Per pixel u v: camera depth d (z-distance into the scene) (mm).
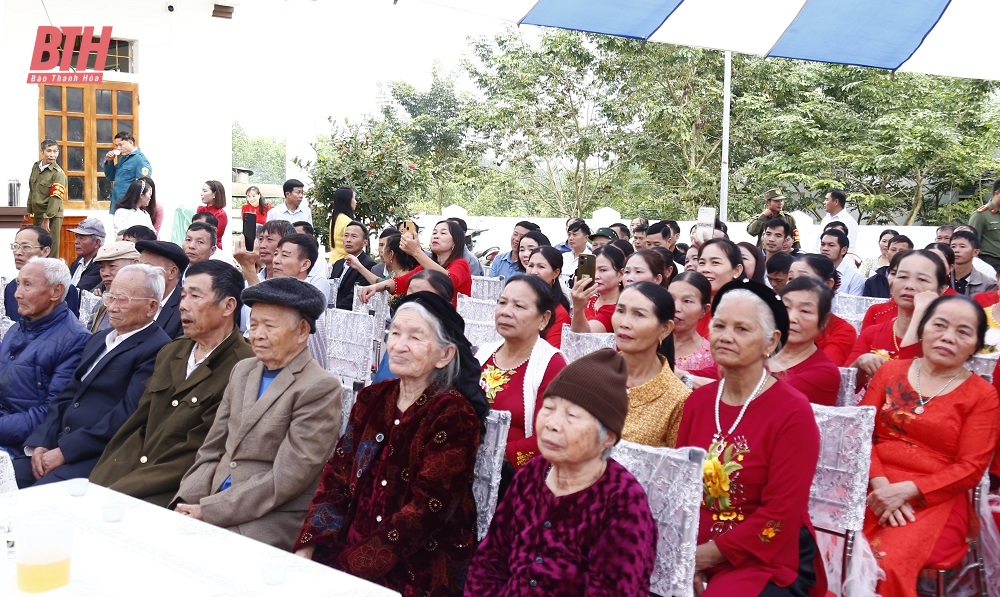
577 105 20156
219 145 14312
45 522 2189
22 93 12508
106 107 13344
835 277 5406
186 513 3361
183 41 13812
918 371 3777
